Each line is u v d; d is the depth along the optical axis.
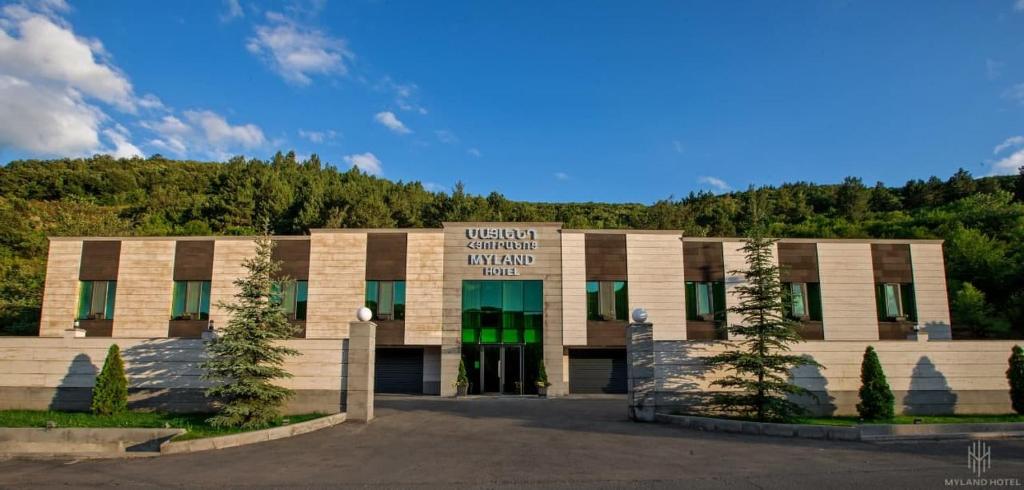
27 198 79.25
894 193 80.94
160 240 30.31
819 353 17.42
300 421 15.73
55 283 30.00
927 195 73.94
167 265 30.14
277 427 14.48
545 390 28.47
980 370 17.73
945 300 30.45
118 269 30.11
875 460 11.13
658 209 65.56
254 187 64.06
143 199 80.12
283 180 66.25
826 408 17.09
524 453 12.18
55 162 95.38
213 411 17.00
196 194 75.38
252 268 16.55
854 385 17.28
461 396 28.17
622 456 11.77
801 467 10.61
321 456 12.04
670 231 30.53
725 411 16.89
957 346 17.86
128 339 17.52
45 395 17.36
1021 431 13.62
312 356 17.33
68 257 30.23
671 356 17.20
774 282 17.41
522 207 67.56
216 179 78.50
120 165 100.06
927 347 17.80
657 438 13.88
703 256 30.44
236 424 15.02
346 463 11.34
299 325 29.31
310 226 54.31
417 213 60.53
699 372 17.14
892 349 17.70
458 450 12.58
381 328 29.41
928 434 13.44
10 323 37.00
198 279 29.98
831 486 9.27
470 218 59.12
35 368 17.50
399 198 64.19
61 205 71.00
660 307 29.86
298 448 12.95
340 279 29.84
